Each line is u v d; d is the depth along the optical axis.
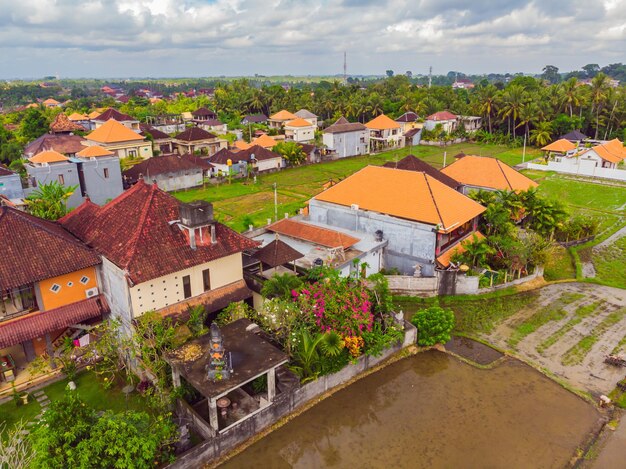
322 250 39.09
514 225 46.59
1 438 23.22
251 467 22.69
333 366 27.39
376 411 26.34
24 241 27.34
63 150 78.19
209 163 85.25
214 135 103.81
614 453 23.31
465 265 39.16
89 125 124.38
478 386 28.36
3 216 27.67
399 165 55.62
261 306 32.97
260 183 80.94
